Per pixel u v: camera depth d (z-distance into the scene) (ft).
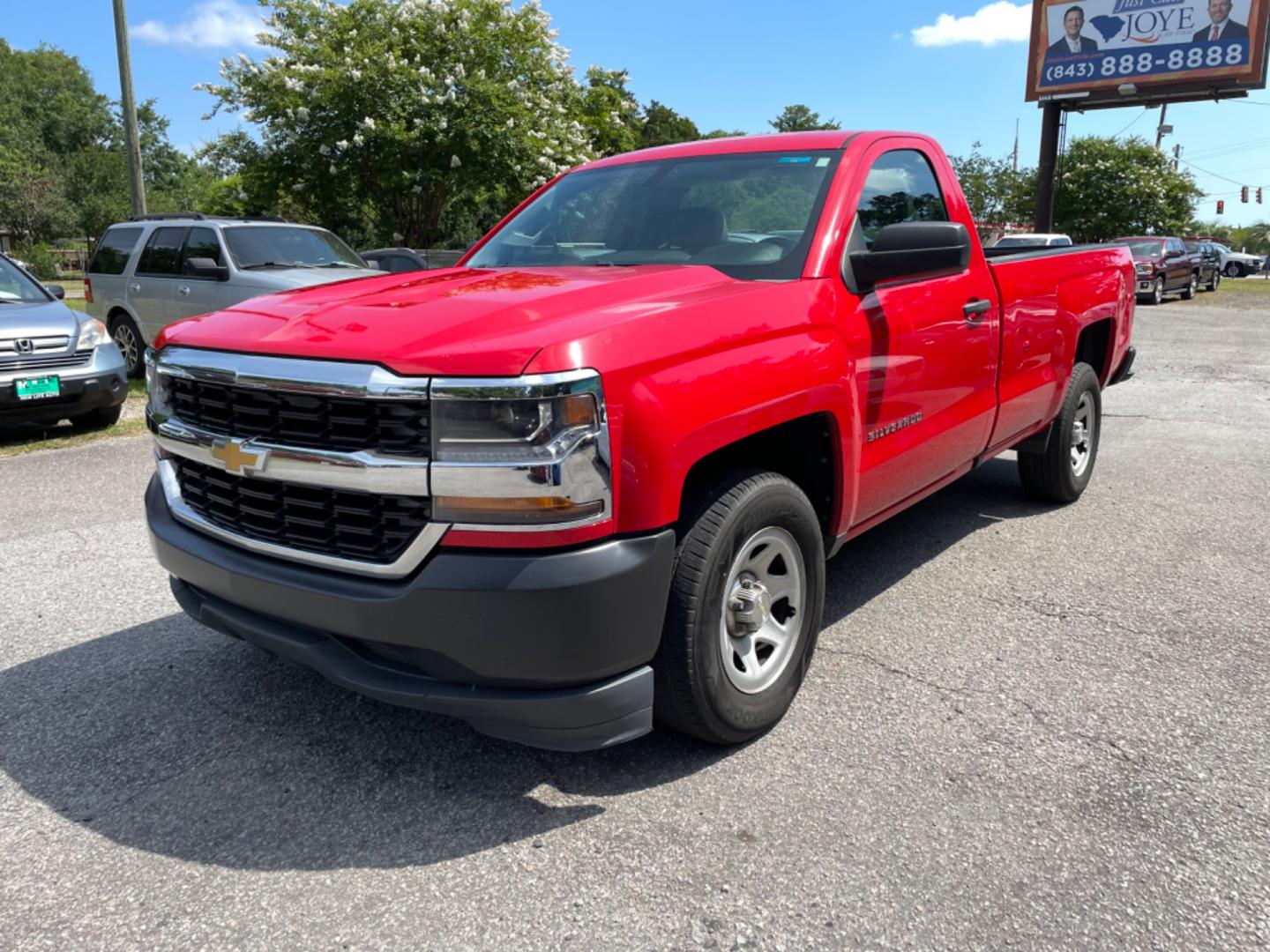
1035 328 15.70
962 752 9.83
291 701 11.14
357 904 7.72
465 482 7.64
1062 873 7.95
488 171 58.08
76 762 9.86
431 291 10.00
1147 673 11.60
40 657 12.33
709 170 12.68
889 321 11.37
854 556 16.06
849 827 8.60
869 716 10.59
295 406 8.48
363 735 10.35
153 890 7.90
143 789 9.37
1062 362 16.88
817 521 10.36
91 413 28.50
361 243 66.90
